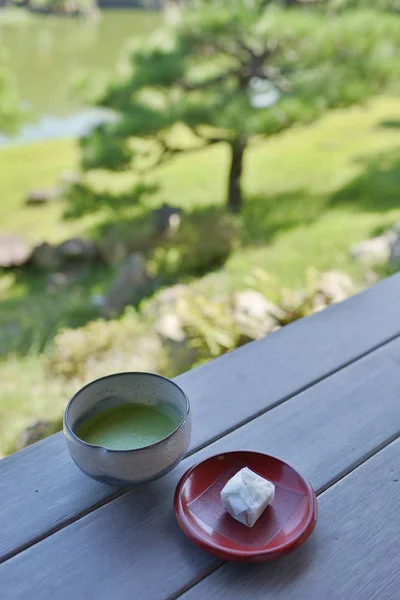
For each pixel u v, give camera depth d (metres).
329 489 0.60
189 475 0.59
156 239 4.14
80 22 12.64
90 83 4.50
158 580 0.51
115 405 0.63
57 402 2.43
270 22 4.34
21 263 4.27
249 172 6.29
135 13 13.63
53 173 6.74
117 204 4.76
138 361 2.30
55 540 0.55
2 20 12.26
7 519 0.57
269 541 0.53
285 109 4.30
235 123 4.24
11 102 5.99
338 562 0.53
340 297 1.53
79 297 3.81
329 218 4.86
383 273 3.38
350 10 4.79
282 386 0.74
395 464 0.63
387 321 0.88
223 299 1.74
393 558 0.53
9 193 6.16
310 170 6.22
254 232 4.61
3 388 2.65
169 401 0.63
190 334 1.79
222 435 0.67
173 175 6.38
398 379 0.76
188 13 4.46
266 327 1.47
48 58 10.51
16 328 3.45
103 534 0.55
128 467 0.54
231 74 4.72
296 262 3.91
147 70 4.39
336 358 0.79
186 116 4.30
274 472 0.60
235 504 0.54
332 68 4.48
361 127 7.65
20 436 2.23
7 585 0.51
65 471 0.62
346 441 0.66
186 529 0.54
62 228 5.18
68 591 0.51
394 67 4.43
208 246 4.02
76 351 2.55
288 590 0.51
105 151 4.37
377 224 4.59
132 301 3.57
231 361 0.79
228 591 0.51
